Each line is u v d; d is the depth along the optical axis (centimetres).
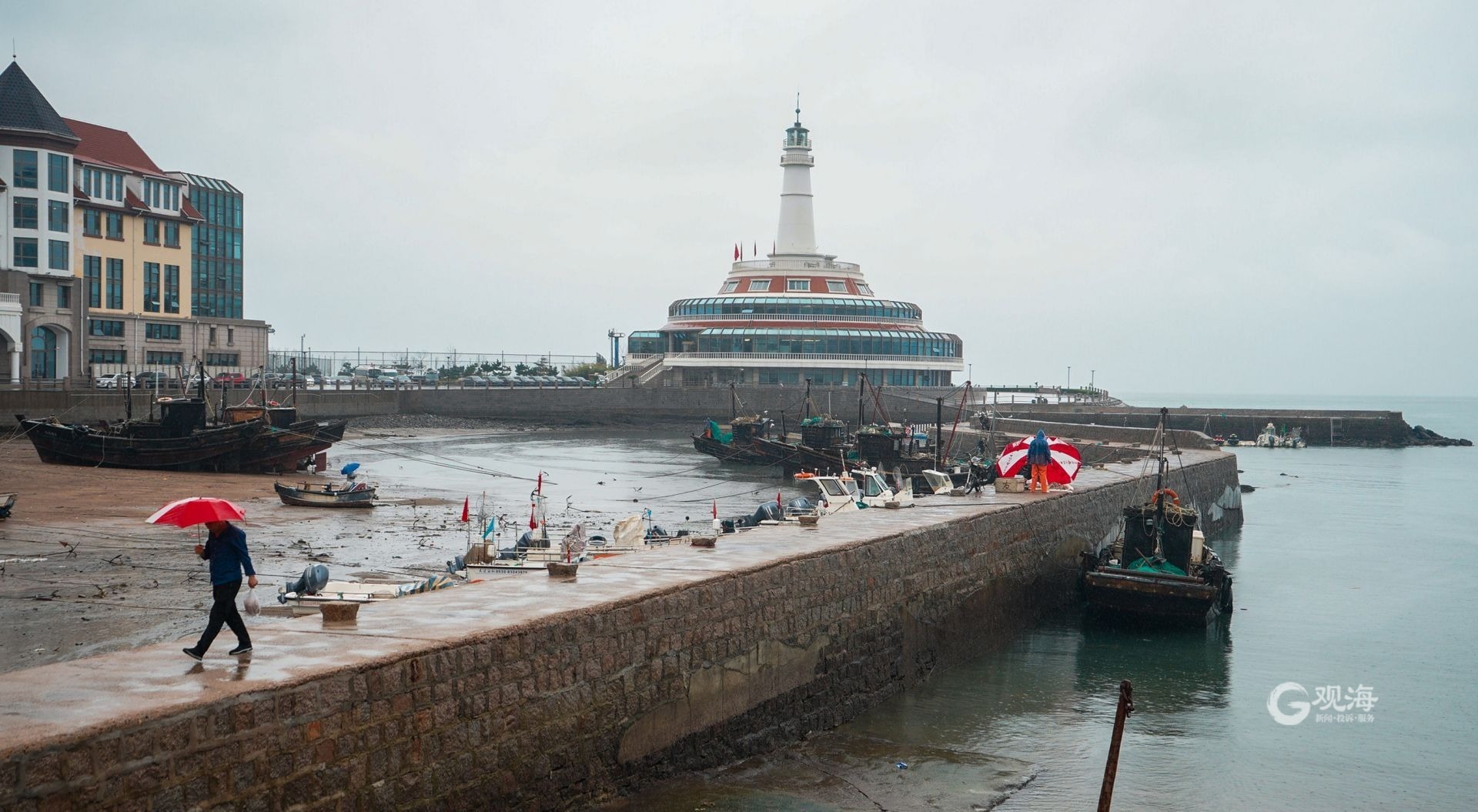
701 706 2423
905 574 3341
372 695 1703
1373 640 4009
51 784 1348
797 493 7988
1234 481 7594
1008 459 5488
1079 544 4897
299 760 1602
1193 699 3259
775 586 2709
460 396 14275
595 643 2136
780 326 17450
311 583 2861
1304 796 2550
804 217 18762
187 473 7662
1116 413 16175
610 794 2162
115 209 12119
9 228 10688
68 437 7531
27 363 10638
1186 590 4025
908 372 17675
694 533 4459
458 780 1834
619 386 16612
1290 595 4856
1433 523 7469
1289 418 16538
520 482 8350
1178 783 2588
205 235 15125
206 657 1733
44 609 3516
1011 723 2964
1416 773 2714
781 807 2247
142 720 1438
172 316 13025
